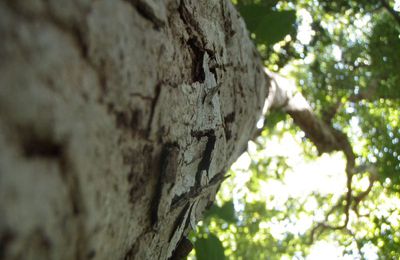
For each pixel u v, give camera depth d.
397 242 1.45
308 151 1.97
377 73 1.39
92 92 0.22
